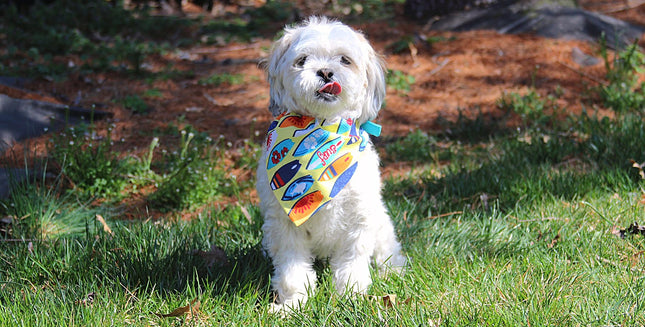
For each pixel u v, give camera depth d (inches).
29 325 125.4
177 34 406.9
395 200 199.5
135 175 224.4
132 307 135.6
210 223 184.2
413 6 399.5
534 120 260.4
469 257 157.3
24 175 212.1
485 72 314.7
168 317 131.5
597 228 165.0
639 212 170.9
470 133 254.4
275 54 143.7
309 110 137.6
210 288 140.5
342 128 141.9
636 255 149.6
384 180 217.6
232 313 132.3
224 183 221.9
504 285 137.3
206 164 224.8
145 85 312.8
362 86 140.8
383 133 262.2
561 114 266.1
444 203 191.8
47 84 303.1
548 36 343.9
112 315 130.6
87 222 174.2
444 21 377.4
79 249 161.6
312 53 135.0
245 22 436.8
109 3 458.0
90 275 148.6
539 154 221.9
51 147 232.1
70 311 131.8
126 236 168.2
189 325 129.0
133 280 146.9
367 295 137.6
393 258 154.5
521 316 123.0
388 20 401.7
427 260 154.9
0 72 307.7
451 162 229.0
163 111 283.9
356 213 141.2
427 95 297.0
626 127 233.3
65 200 205.5
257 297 141.4
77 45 360.5
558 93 286.7
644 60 309.7
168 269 149.4
